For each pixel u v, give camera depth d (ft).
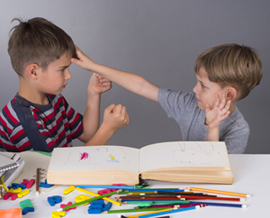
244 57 3.41
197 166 2.39
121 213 2.08
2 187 2.26
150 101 8.15
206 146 2.63
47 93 3.57
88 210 2.07
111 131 3.43
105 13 8.44
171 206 2.12
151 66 8.39
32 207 2.10
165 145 2.69
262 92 8.14
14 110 3.28
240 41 8.54
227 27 8.54
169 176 2.37
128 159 2.55
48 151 3.29
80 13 8.41
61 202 2.22
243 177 2.49
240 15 8.49
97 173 2.39
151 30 8.50
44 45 3.19
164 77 8.30
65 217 2.04
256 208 2.09
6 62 8.32
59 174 2.39
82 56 4.02
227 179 2.34
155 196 2.24
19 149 3.30
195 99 4.03
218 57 3.43
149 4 8.41
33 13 8.42
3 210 1.99
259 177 2.48
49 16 8.45
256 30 8.51
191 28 8.51
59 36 3.32
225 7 8.46
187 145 2.66
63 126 3.96
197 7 8.45
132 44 8.50
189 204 2.15
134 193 2.29
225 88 3.48
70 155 2.58
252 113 7.72
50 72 3.33
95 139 3.37
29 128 3.27
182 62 8.41
